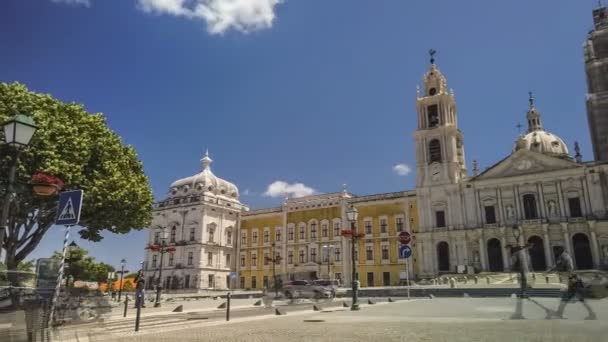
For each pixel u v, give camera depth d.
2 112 27.02
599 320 12.25
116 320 20.62
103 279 83.31
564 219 57.12
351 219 26.59
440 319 16.70
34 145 26.83
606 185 56.25
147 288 84.56
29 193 27.44
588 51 68.12
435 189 66.81
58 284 12.27
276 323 17.34
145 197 35.09
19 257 29.91
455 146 68.25
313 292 40.72
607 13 71.00
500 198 62.09
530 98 88.94
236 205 90.62
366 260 71.31
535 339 10.20
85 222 31.78
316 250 77.06
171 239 85.06
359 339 11.85
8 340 11.11
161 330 15.91
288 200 83.38
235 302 42.81
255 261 84.25
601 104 63.00
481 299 32.75
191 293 73.88
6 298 11.29
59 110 30.53
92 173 30.73
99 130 32.22
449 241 63.56
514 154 62.88
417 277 65.50
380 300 36.28
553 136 80.44
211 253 82.19
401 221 69.75
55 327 13.81
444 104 70.00
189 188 87.62
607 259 53.28
